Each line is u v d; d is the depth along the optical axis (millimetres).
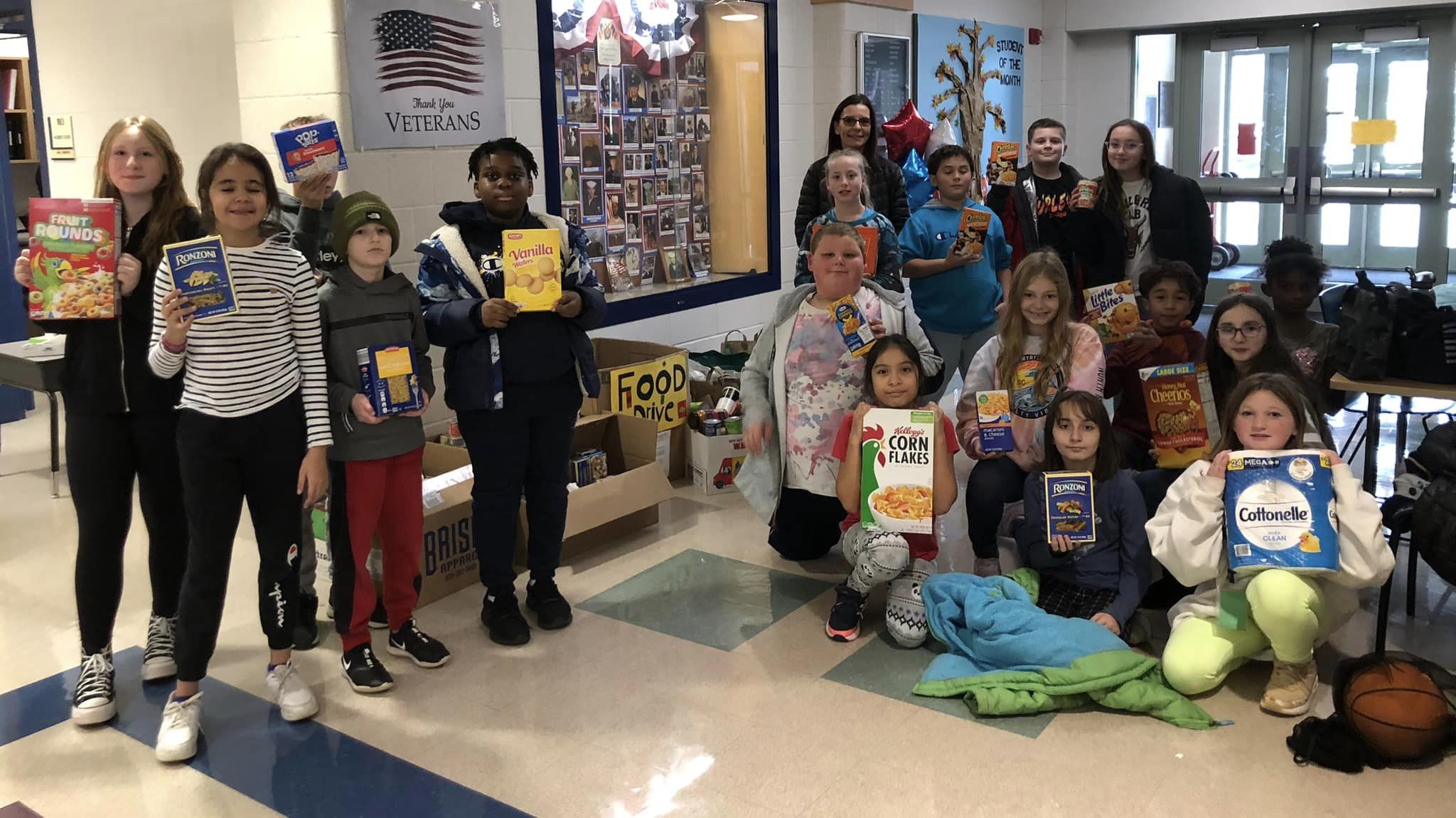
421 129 3900
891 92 6348
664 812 2275
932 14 6762
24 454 5184
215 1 4203
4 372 4238
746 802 2305
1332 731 2422
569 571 3641
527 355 2988
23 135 7211
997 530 3420
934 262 4320
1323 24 7438
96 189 2596
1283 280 3537
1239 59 7816
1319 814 2215
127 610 3371
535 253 2895
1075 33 8258
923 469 2998
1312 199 7723
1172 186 4137
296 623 2857
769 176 5676
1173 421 3156
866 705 2723
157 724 2697
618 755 2502
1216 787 2320
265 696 2822
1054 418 3018
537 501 3172
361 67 3689
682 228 5348
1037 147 4434
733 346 5145
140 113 4645
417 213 3924
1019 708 2633
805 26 5844
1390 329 3006
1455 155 7184
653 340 5043
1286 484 2619
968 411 3523
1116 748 2496
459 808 2305
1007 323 3424
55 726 2695
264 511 2576
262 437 2514
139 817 2301
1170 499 2793
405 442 2805
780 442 3410
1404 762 2389
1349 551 2588
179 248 2361
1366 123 7398
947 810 2258
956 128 7164
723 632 3158
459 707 2744
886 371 3082
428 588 3398
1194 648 2695
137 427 2693
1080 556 3023
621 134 4922
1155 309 3678
